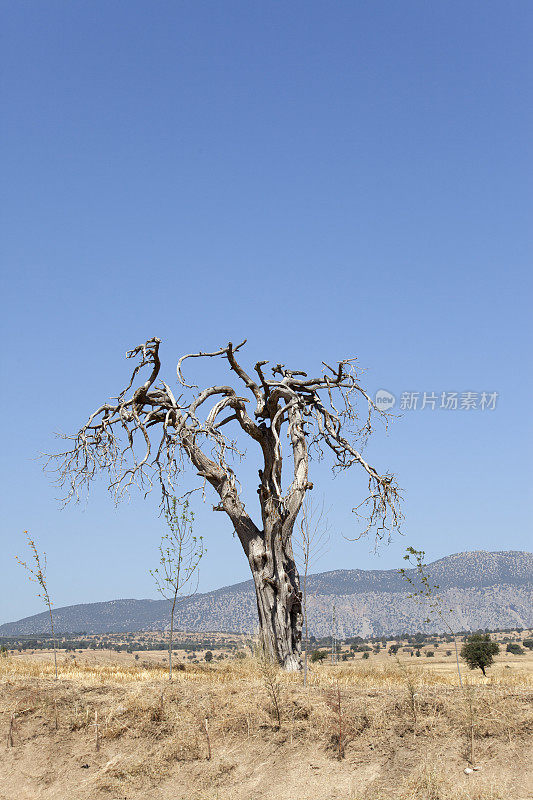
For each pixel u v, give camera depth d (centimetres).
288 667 2472
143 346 2711
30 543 2109
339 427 2912
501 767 1398
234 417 2802
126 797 1468
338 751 1510
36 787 1516
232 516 2662
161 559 2089
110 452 2609
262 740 1579
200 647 8619
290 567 2603
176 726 1653
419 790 1339
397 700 1647
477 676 2194
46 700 1769
